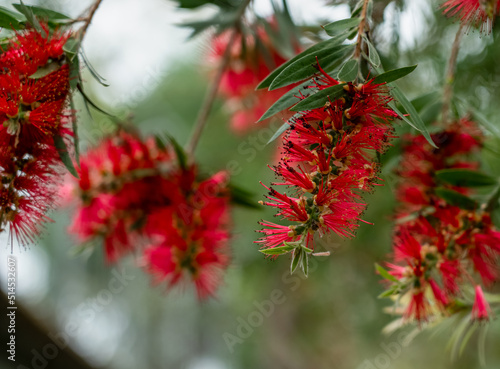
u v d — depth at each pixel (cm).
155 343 234
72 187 88
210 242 86
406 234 76
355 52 69
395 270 76
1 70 71
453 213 76
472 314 76
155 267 88
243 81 101
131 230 88
